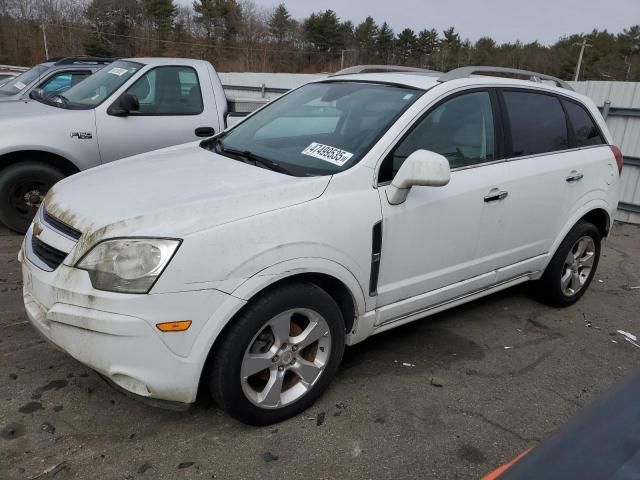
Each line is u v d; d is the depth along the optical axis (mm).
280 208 2707
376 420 2979
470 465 2701
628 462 1278
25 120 5242
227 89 17250
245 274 2549
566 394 3389
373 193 3023
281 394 2895
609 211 4695
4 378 3135
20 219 5434
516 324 4332
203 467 2568
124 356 2447
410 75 3861
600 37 68000
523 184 3834
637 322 4574
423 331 4086
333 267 2850
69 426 2787
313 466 2617
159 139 5844
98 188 2967
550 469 1324
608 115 8656
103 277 2439
